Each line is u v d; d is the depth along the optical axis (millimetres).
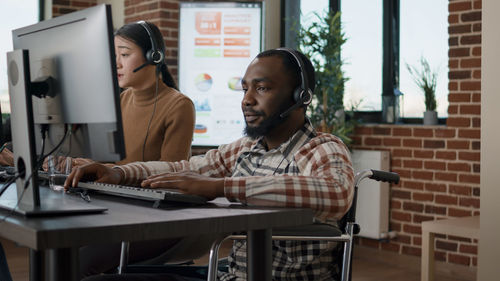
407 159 4469
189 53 4895
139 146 2484
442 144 4242
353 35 5082
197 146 4895
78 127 1477
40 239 1069
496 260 2646
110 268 2111
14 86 1380
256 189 1424
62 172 1978
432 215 4320
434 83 4527
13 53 1376
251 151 1758
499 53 2613
